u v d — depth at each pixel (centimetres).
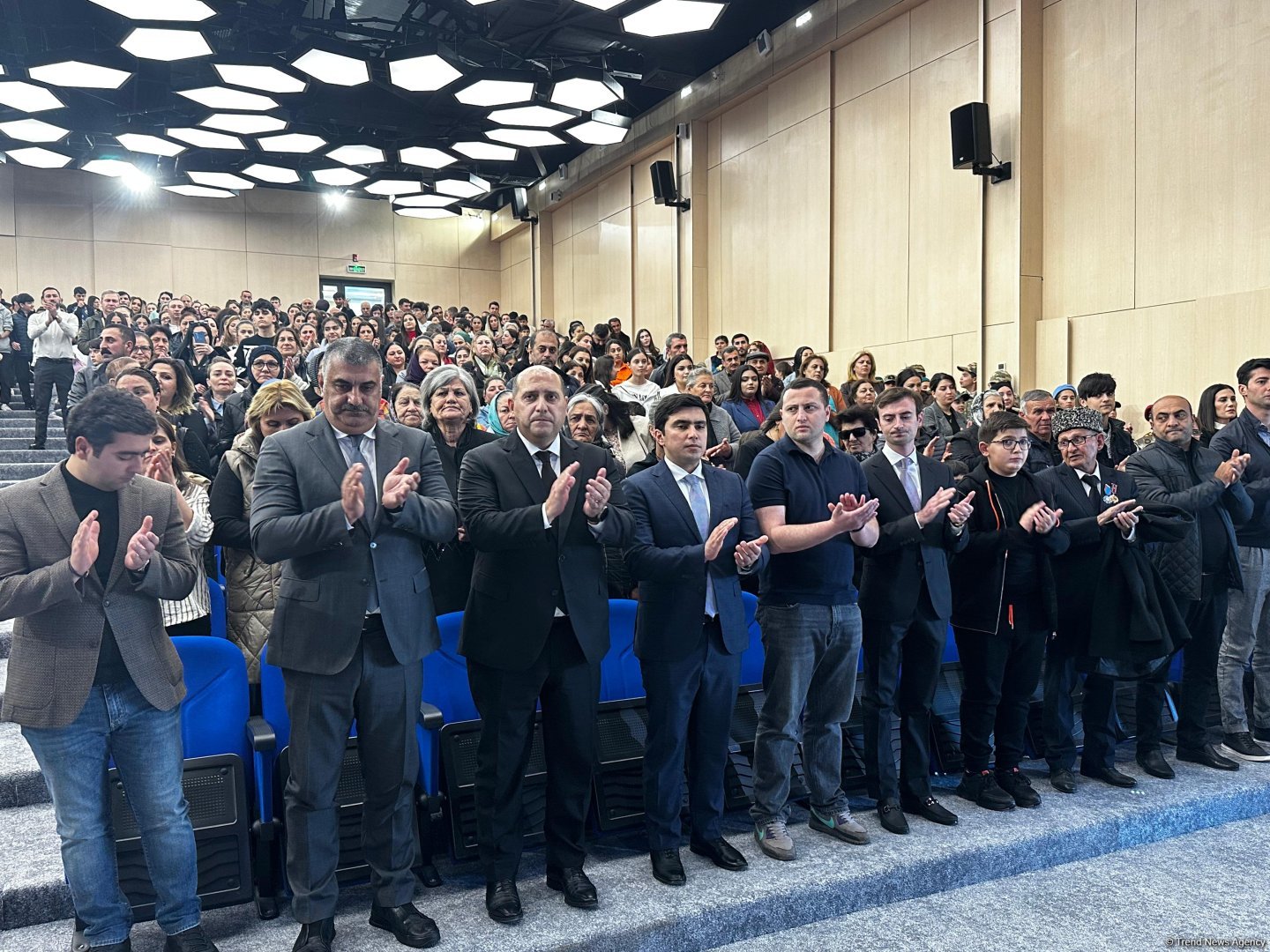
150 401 311
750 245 1097
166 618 293
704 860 289
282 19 1011
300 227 1645
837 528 270
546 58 1103
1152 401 686
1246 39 628
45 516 212
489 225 1770
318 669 228
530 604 253
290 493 237
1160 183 682
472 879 279
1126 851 322
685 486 289
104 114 1222
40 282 1470
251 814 269
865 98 925
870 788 325
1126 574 341
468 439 367
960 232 819
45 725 210
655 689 275
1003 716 340
